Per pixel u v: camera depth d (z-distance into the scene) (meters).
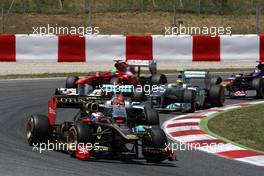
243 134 48.03
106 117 38.53
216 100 64.88
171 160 36.69
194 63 105.81
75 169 33.97
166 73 95.25
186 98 60.38
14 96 70.31
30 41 90.69
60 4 137.50
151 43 92.50
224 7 143.88
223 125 52.34
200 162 37.53
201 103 64.12
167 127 51.50
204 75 65.75
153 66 75.44
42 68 98.00
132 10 137.62
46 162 35.78
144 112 41.59
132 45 92.19
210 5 145.12
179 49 92.94
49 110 42.56
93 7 138.75
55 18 129.25
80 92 64.12
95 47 91.69
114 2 142.88
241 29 130.12
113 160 37.09
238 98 74.44
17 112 58.56
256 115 57.97
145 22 131.12
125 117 38.50
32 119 41.28
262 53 94.44
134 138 35.41
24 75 90.69
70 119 55.22
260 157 39.31
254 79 72.62
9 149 39.84
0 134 46.09
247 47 94.12
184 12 138.50
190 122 53.84
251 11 142.62
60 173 32.78
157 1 145.50
